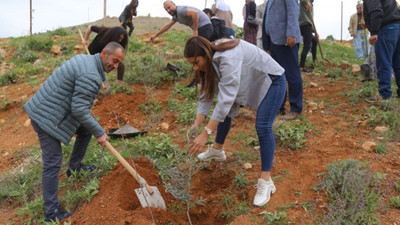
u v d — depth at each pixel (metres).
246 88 3.12
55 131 3.19
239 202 3.38
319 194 3.30
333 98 5.79
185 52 2.93
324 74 7.18
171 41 10.23
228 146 4.41
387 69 5.11
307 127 4.66
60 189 3.87
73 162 3.90
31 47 10.12
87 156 4.37
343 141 4.22
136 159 4.07
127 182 3.55
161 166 3.63
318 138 4.40
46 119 3.15
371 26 4.93
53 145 3.25
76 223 3.18
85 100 3.13
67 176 3.98
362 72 6.23
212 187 3.78
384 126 4.48
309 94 6.13
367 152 3.91
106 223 3.08
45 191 3.27
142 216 3.09
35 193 3.94
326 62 8.27
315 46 8.06
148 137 4.66
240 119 5.15
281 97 3.17
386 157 3.79
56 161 3.29
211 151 3.90
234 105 3.36
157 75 6.77
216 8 7.29
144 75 6.81
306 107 5.50
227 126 3.71
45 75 8.14
